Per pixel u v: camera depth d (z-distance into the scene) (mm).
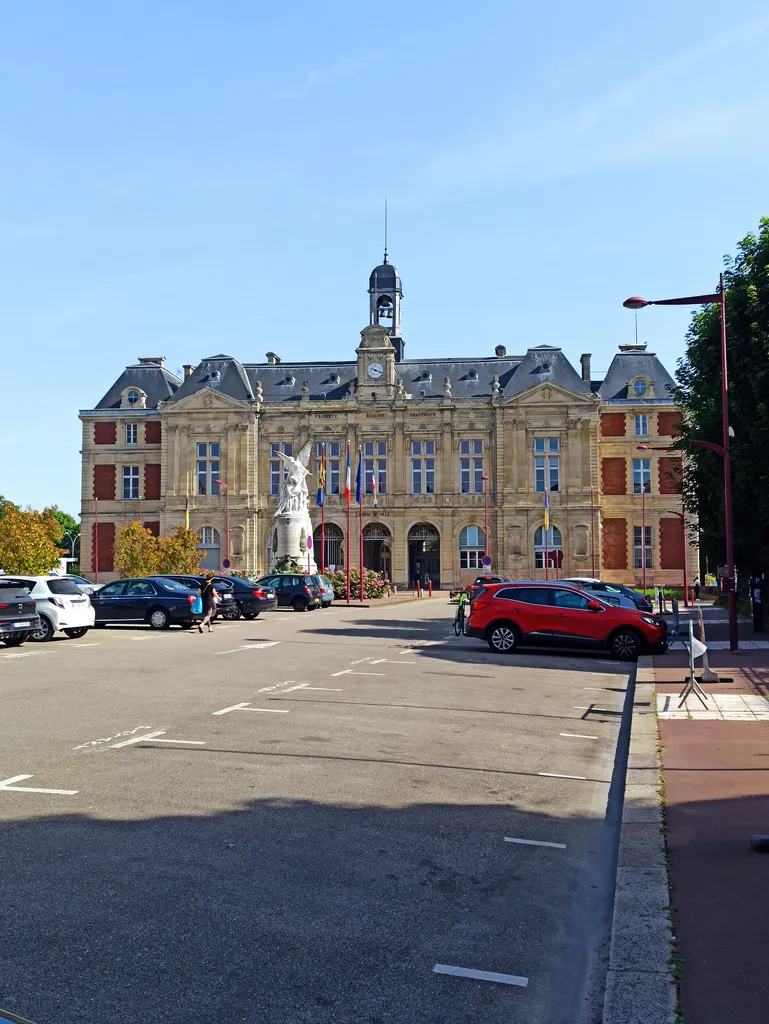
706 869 7426
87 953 5766
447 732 13281
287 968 5680
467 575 78812
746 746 12289
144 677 18656
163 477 81438
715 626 35156
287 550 57719
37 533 57031
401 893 6988
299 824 8547
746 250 31953
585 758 12055
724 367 25250
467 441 79500
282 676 19094
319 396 81938
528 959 6000
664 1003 5207
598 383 84562
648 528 78438
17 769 10445
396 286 86312
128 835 8086
